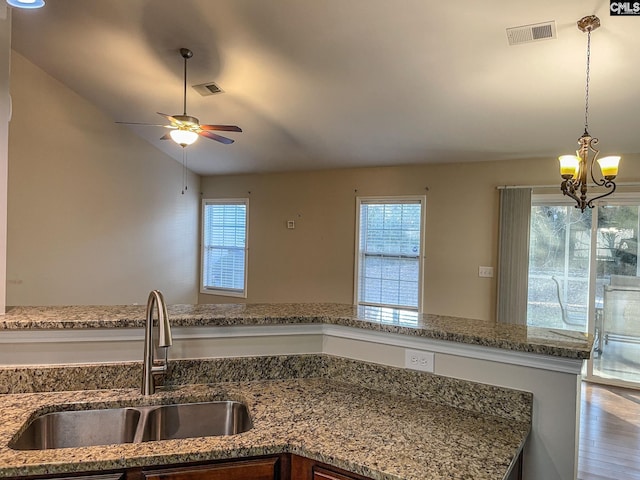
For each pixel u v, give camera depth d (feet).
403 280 17.61
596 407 12.41
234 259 21.97
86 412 4.56
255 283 21.24
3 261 5.37
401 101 12.43
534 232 15.44
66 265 15.53
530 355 4.44
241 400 4.92
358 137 15.38
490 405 4.61
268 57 11.33
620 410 12.19
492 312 15.76
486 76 10.61
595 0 7.71
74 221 15.78
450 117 12.92
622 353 14.38
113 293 17.39
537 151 14.53
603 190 14.16
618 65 9.46
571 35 8.73
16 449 3.83
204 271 22.74
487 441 3.93
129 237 18.10
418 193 17.13
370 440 3.86
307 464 3.70
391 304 17.87
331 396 4.99
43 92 14.55
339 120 14.30
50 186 14.92
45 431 4.40
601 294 14.57
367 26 9.46
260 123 15.46
